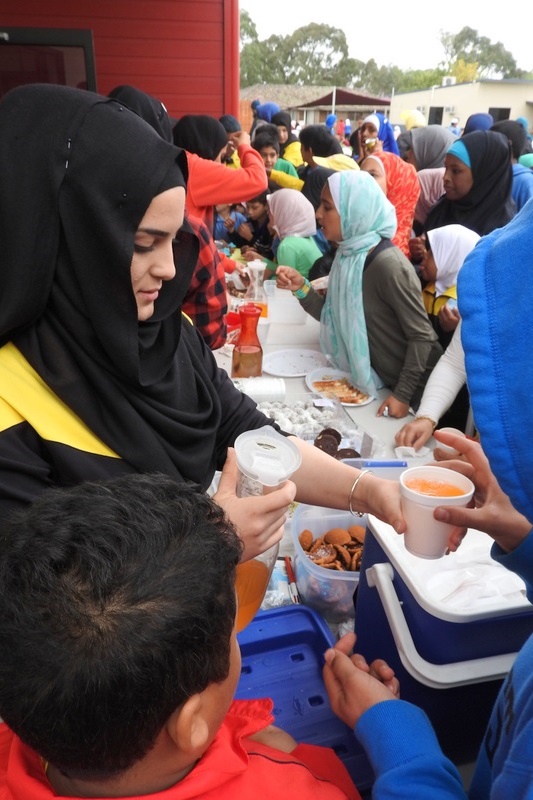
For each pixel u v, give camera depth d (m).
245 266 3.06
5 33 2.44
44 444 0.73
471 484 0.76
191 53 5.02
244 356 1.82
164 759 0.45
